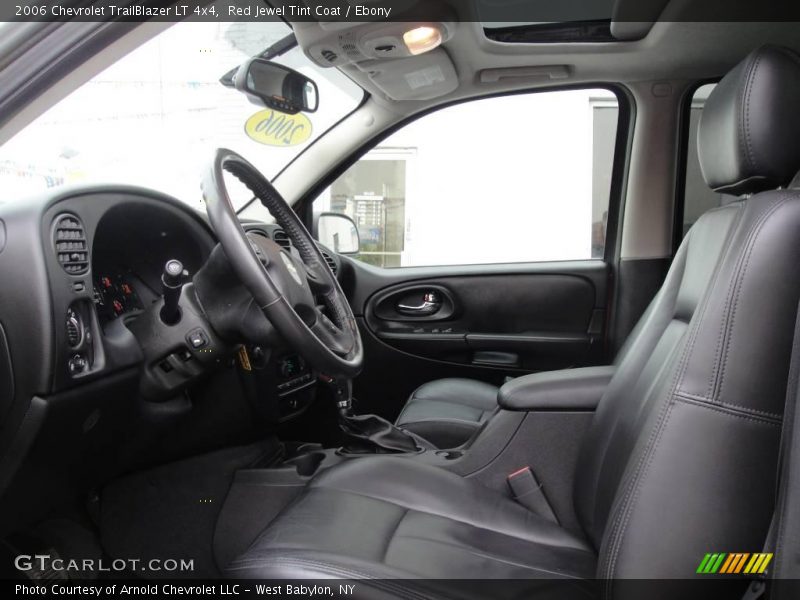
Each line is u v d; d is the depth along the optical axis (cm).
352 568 93
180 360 134
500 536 119
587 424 140
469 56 198
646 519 83
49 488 121
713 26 179
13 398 105
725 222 110
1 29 77
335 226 252
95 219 122
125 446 139
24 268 105
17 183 125
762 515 80
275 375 164
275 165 235
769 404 79
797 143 94
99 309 134
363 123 230
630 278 233
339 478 129
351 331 140
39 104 86
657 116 225
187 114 229
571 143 338
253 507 151
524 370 243
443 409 201
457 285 245
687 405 81
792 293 78
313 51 183
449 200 397
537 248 397
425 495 126
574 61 205
